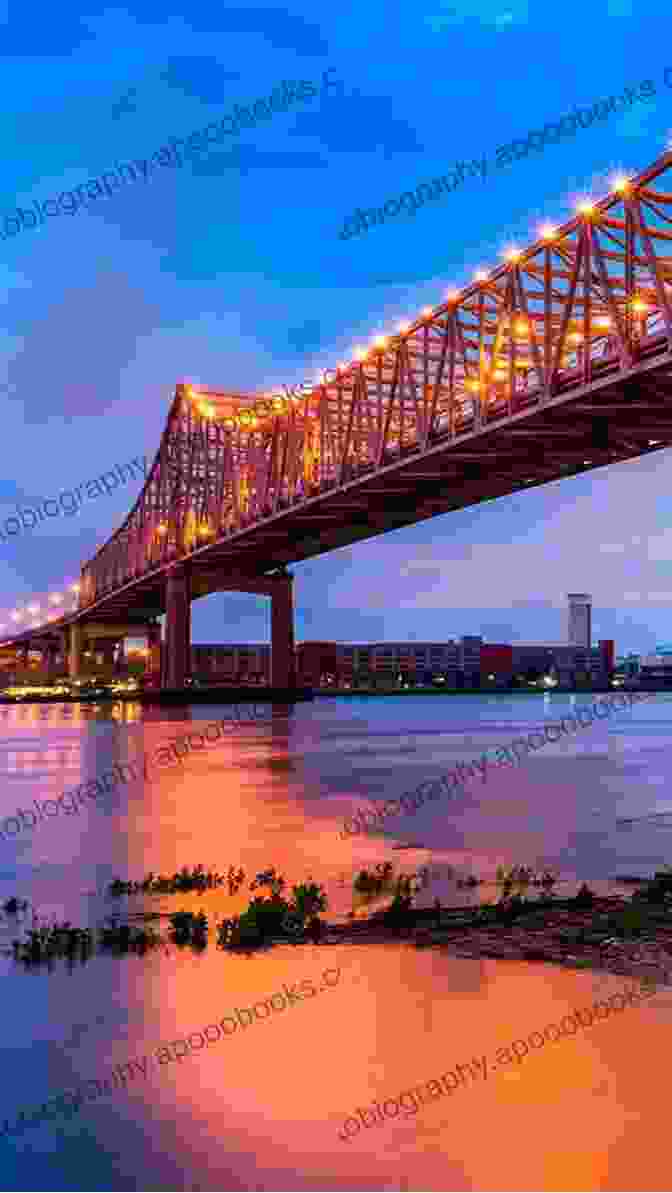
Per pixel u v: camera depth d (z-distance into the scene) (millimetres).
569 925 16375
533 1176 8117
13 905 18094
